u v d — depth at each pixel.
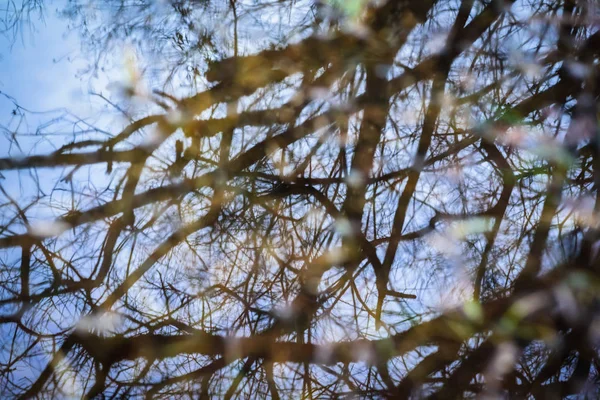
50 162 5.33
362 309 5.09
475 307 4.84
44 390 4.78
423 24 5.39
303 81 5.53
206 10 5.50
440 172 5.36
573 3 5.27
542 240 4.98
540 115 5.32
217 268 5.21
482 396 4.61
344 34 5.38
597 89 5.22
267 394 4.84
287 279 5.17
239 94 5.51
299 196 5.41
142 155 5.46
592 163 5.12
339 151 5.49
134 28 5.53
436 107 5.36
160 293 5.12
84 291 5.11
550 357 4.71
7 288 5.02
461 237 5.16
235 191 5.42
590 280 4.74
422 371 4.75
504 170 5.27
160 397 4.80
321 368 4.86
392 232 5.32
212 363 4.89
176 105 5.50
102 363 4.86
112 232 5.29
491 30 5.34
